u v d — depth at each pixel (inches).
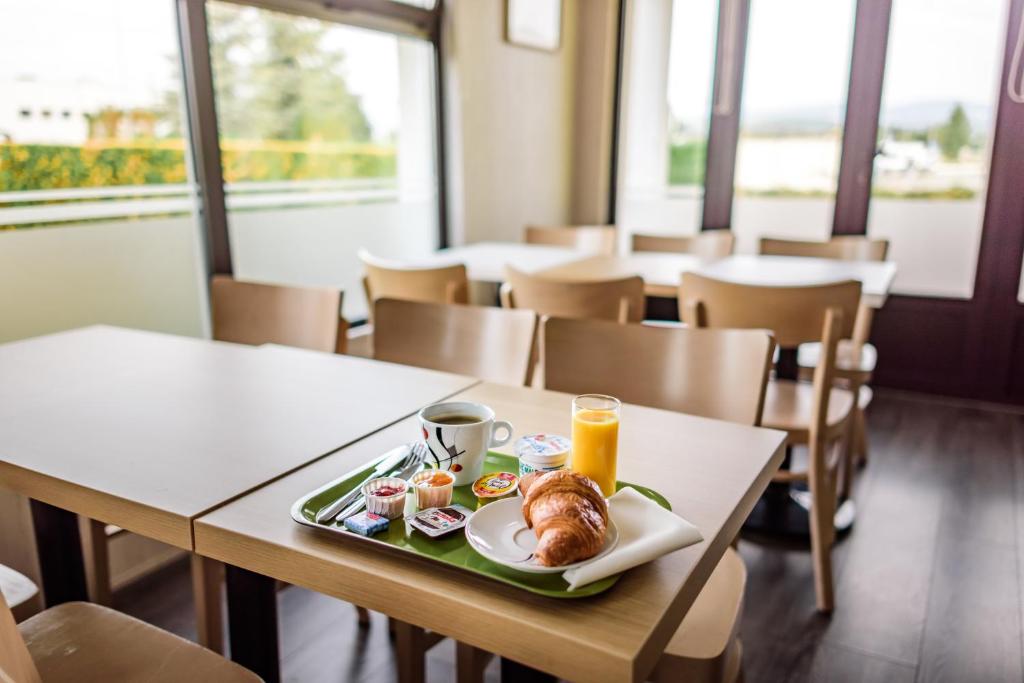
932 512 102.4
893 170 153.5
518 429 46.6
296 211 114.4
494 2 143.6
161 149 93.9
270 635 43.1
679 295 90.8
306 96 113.3
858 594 82.5
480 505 35.7
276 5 104.3
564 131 176.2
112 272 90.0
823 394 76.6
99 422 46.7
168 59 93.3
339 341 77.0
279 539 32.4
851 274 106.2
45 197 82.0
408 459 40.1
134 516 35.9
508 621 27.0
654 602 28.0
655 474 39.9
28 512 55.6
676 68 172.9
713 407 57.1
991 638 74.8
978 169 146.1
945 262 152.4
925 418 142.3
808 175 162.1
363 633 76.3
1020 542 94.2
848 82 153.5
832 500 86.9
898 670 70.1
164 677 40.0
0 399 51.2
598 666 25.4
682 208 178.9
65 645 42.3
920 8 144.9
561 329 62.2
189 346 66.5
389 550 31.1
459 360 68.3
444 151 141.6
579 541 28.6
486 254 126.3
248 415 48.3
